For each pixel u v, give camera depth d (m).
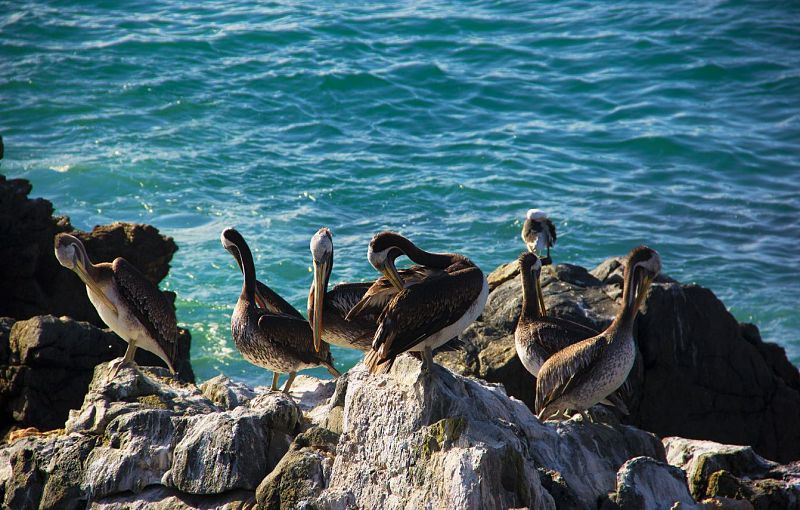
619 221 26.42
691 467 10.58
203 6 43.59
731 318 16.09
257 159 29.62
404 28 41.81
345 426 9.62
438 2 45.66
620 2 46.19
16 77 34.62
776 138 32.56
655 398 15.52
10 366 14.32
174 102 33.50
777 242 25.47
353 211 26.62
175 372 13.20
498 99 35.53
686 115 34.41
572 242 25.22
